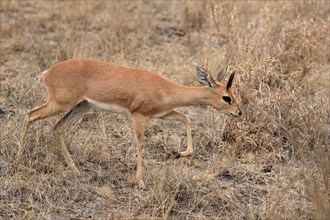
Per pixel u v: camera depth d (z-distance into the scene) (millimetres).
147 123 15703
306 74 16766
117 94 12945
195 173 13680
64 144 13570
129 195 12570
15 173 12891
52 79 13078
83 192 12711
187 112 16484
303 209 12102
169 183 12781
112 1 24016
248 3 21281
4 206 12055
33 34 21156
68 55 18766
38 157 13594
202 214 12281
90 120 15500
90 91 13016
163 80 13195
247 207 12594
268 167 14234
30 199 12258
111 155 14219
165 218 11719
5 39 20625
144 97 12945
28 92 16297
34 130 14102
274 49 16266
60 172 13234
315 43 17938
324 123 14938
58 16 22734
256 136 14828
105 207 12305
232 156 14484
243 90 15016
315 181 11891
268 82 16078
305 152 14383
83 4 23578
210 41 20672
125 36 21000
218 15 19953
